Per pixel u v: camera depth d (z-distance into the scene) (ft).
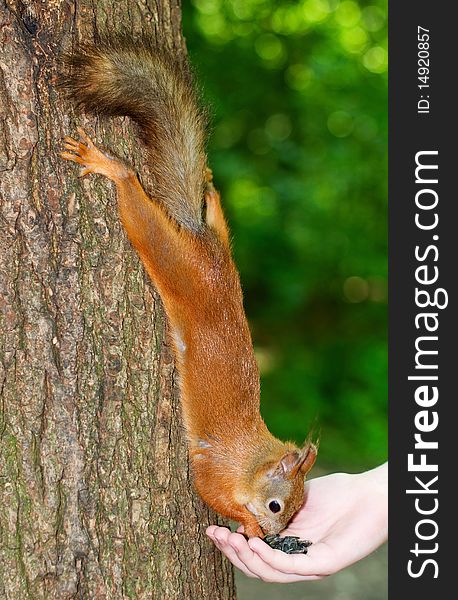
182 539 3.49
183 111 3.69
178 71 3.67
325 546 3.47
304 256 10.32
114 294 3.38
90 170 3.35
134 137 3.50
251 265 10.28
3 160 3.23
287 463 3.70
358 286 10.94
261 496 3.67
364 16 10.75
